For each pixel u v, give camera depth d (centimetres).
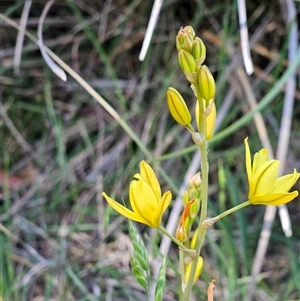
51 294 50
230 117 57
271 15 61
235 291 49
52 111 58
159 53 62
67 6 62
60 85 62
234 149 58
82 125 60
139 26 62
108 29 62
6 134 61
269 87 61
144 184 27
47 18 62
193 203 29
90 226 54
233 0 60
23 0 59
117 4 62
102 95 62
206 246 53
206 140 27
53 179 57
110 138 60
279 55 58
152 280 45
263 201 27
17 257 51
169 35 62
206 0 61
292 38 55
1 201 57
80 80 48
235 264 47
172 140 58
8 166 59
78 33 62
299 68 58
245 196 58
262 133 52
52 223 56
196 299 48
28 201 56
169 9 62
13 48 61
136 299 49
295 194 26
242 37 46
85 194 57
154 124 58
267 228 47
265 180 26
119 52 62
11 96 61
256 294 50
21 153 61
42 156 60
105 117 61
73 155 60
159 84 62
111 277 51
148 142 58
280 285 53
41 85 62
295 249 55
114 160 58
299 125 61
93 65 63
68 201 58
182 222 28
